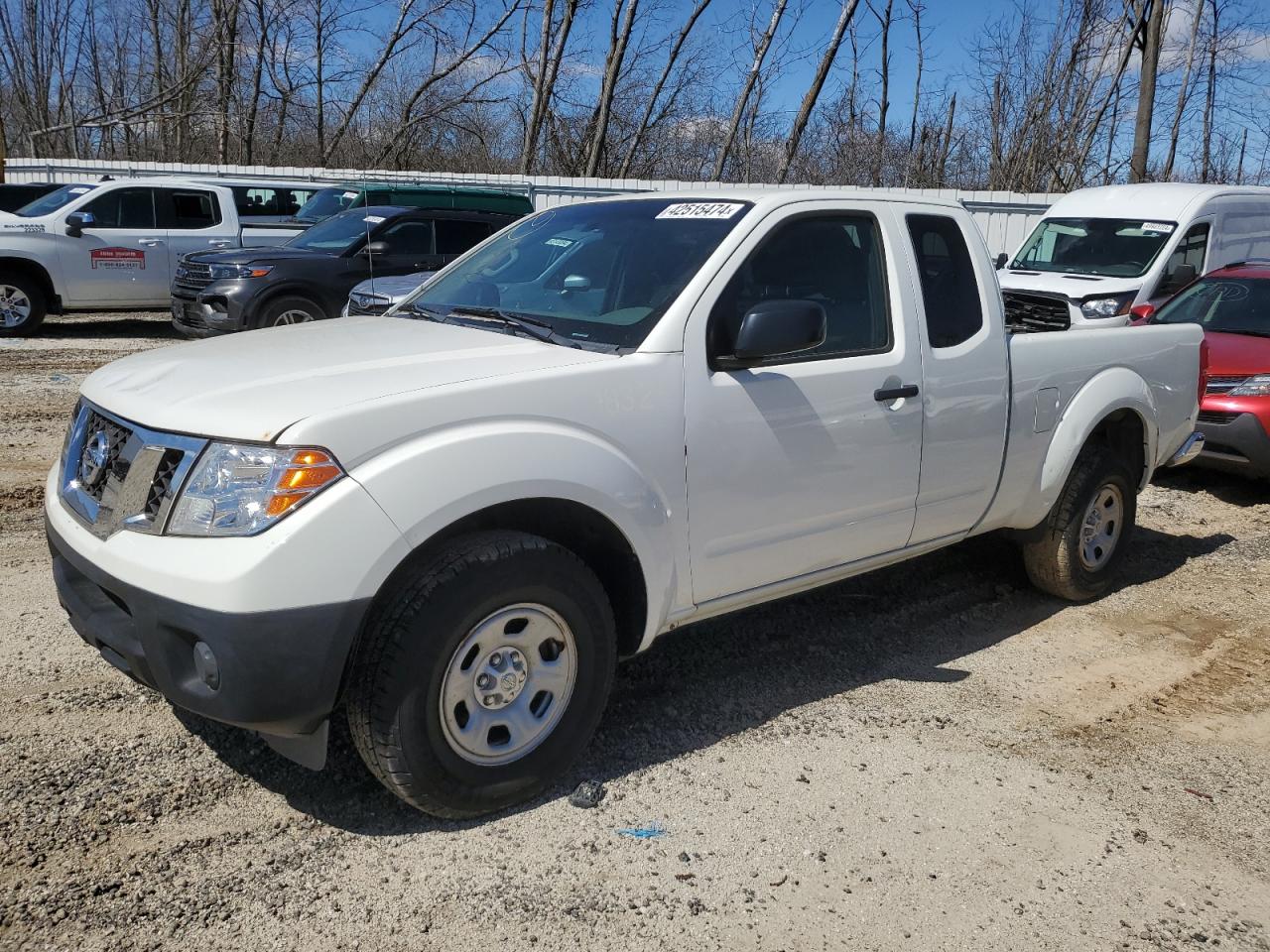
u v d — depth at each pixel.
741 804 3.37
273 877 2.90
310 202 14.75
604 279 3.81
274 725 2.80
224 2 24.42
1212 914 2.95
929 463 4.20
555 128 26.78
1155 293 11.45
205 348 3.63
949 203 4.45
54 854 2.93
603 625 3.33
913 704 4.16
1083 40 26.39
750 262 3.69
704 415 3.46
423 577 2.92
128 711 3.73
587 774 3.50
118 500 2.97
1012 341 4.57
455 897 2.85
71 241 13.05
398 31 26.08
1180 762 3.80
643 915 2.82
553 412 3.14
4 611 4.54
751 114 25.39
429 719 2.96
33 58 29.28
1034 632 4.97
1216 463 7.71
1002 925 2.86
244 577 2.68
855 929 2.81
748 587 3.79
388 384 3.04
